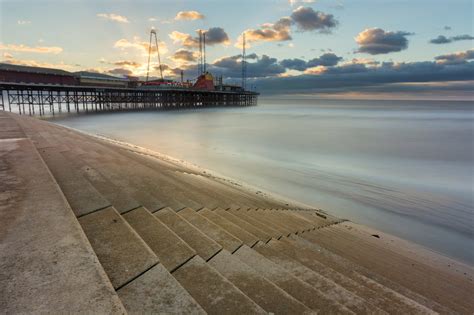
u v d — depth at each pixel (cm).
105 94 7581
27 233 195
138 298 169
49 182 305
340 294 268
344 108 11481
